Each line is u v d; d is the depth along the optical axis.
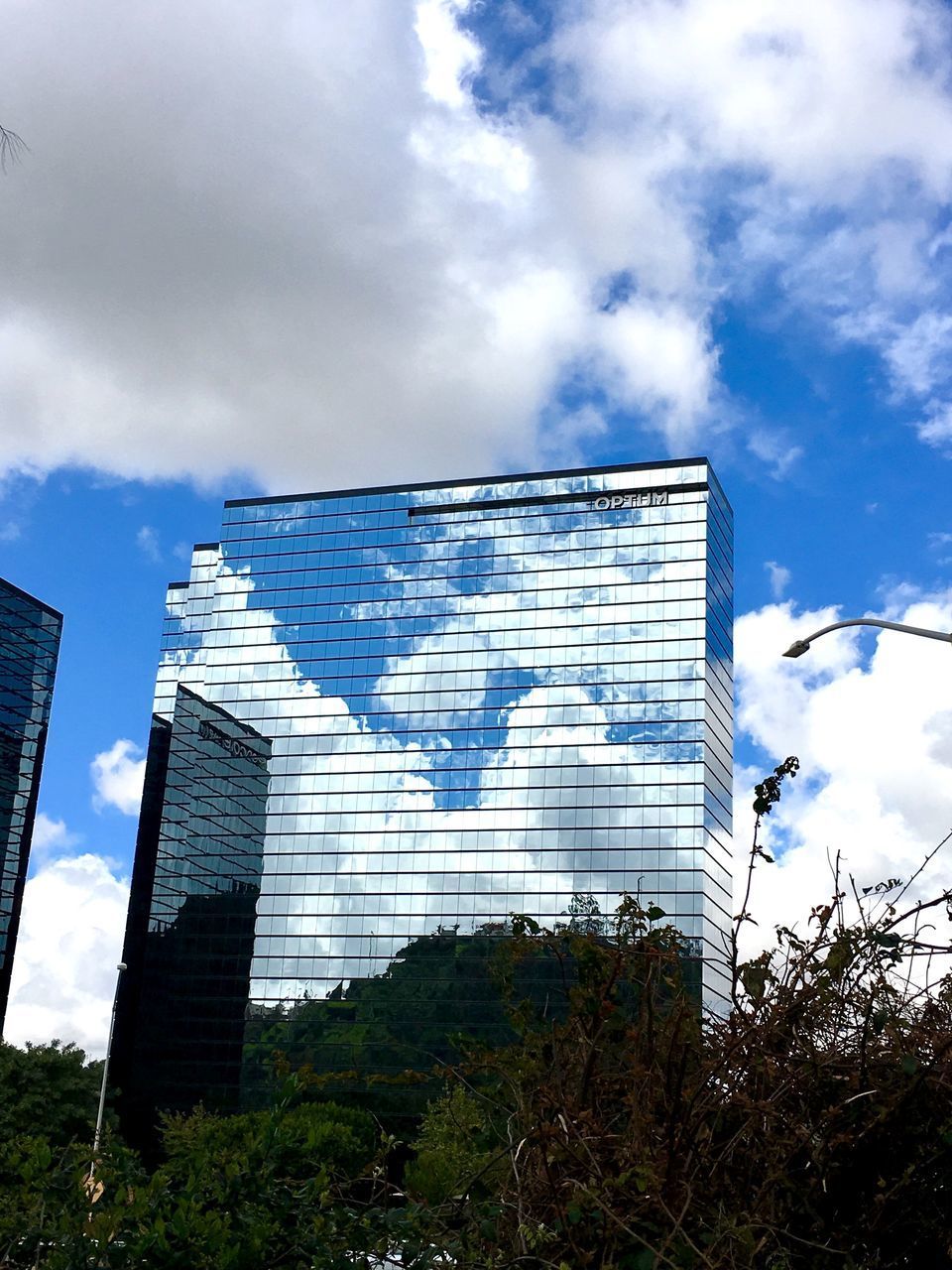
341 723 103.88
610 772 94.31
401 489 109.88
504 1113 4.33
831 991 4.01
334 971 95.94
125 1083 102.50
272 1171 4.07
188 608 122.75
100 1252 3.58
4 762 106.69
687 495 101.00
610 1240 3.71
